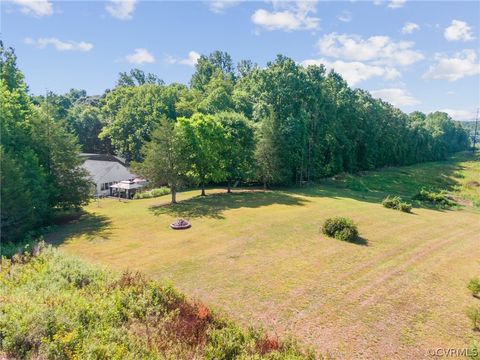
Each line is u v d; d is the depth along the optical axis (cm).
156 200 3644
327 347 1113
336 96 5362
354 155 5944
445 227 2766
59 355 704
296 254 1947
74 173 2941
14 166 2325
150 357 773
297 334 1177
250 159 3884
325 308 1365
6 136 2575
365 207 3278
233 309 1320
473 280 1558
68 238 2245
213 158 3481
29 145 2755
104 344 776
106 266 1522
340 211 3017
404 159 8062
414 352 1112
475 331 1247
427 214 3247
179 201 3400
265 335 1048
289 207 3094
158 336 915
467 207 3841
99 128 7269
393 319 1310
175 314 1045
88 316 884
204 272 1664
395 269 1808
